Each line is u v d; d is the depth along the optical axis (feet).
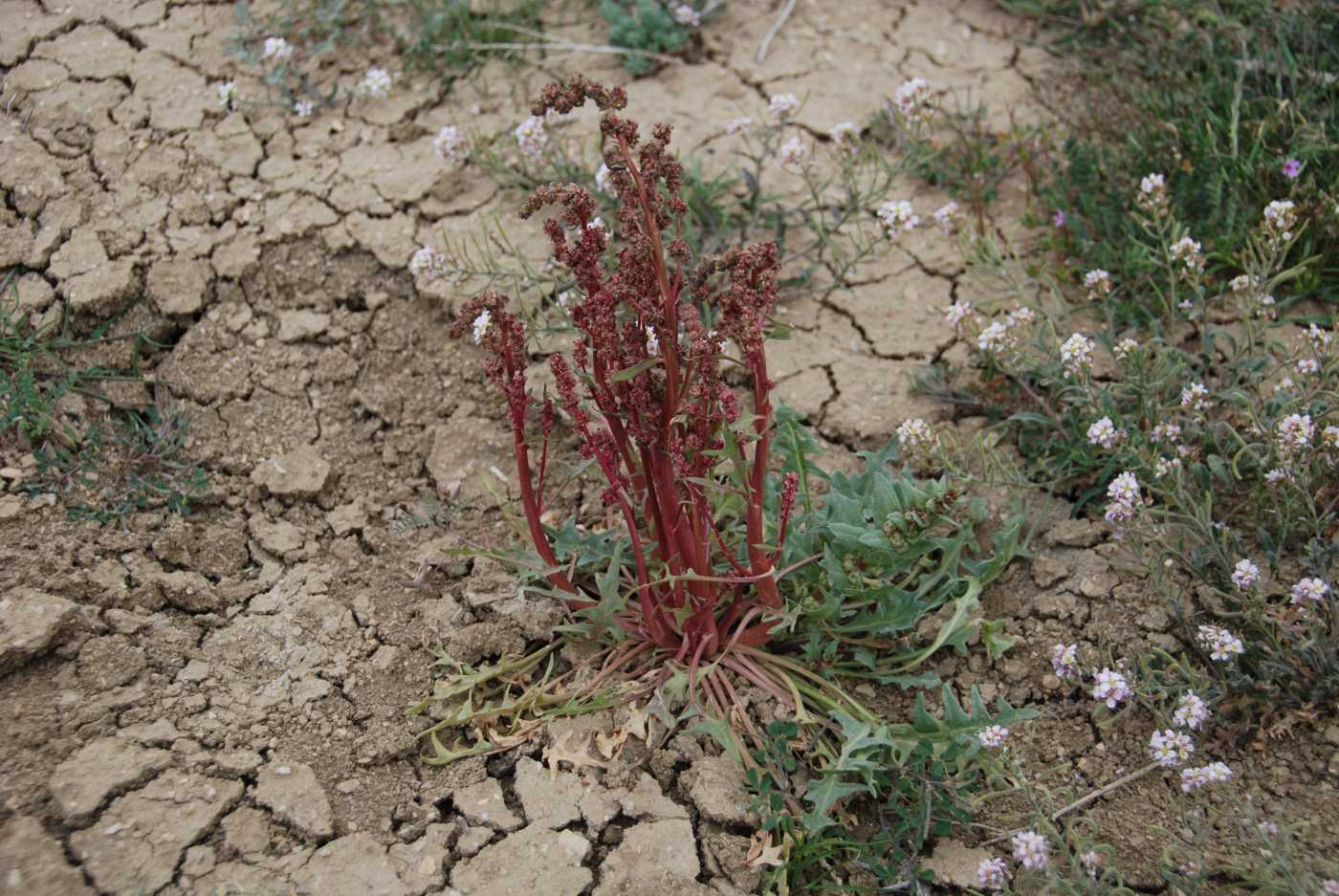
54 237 4.21
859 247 4.24
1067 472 3.89
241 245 4.29
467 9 4.88
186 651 3.58
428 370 4.16
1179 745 3.35
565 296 4.05
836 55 4.93
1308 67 4.52
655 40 4.85
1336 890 3.15
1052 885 3.20
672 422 3.32
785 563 3.63
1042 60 4.93
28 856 3.19
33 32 4.63
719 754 3.48
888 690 3.61
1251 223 4.28
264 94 4.62
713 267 3.35
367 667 3.61
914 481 3.80
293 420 4.05
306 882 3.26
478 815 3.40
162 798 3.31
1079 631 3.69
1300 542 3.72
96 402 3.97
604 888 3.30
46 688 3.44
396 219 4.40
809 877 3.36
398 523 3.90
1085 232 4.36
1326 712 3.48
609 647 3.65
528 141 4.36
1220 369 3.96
